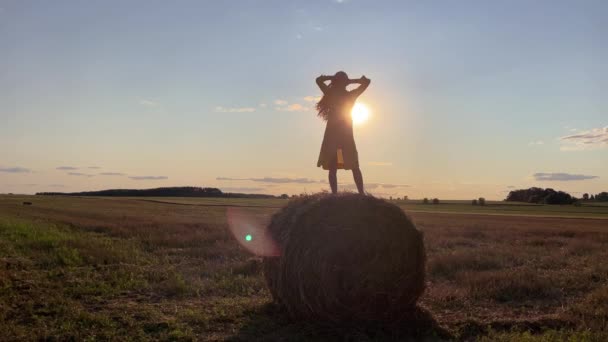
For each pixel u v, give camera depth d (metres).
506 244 16.70
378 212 6.64
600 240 19.25
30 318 6.58
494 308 7.74
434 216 45.59
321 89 8.03
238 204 69.06
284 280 6.79
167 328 6.36
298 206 7.14
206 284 8.91
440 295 8.29
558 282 9.51
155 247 14.40
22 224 18.92
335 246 6.49
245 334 6.22
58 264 10.57
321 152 8.00
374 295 6.57
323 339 6.23
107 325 6.38
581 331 6.43
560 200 108.69
